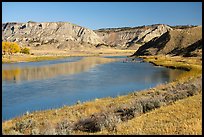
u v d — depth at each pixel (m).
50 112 22.69
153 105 17.72
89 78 49.50
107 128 14.19
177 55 127.75
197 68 58.25
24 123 17.30
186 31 164.38
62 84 42.38
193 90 20.73
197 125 12.43
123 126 13.85
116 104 22.86
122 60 110.25
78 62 97.88
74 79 48.31
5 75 55.62
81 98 31.12
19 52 154.25
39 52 197.75
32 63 94.44
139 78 48.25
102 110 20.52
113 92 34.44
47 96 32.75
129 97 26.89
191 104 16.48
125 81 44.62
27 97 32.22
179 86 26.36
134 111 16.88
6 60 101.94
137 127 13.41
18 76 53.81
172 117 14.49
